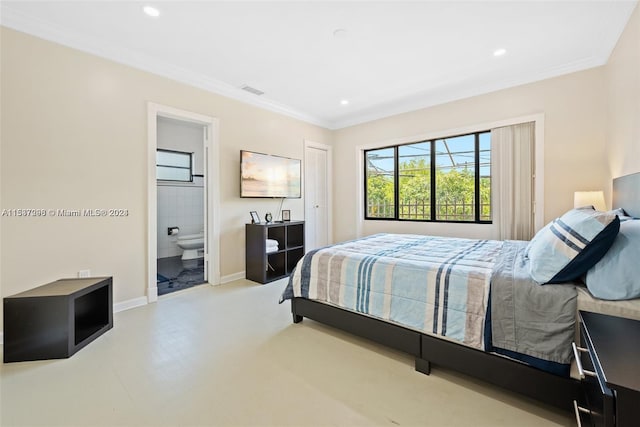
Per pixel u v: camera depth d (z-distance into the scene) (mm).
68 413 1342
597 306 1190
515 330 1360
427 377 1645
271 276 3799
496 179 3396
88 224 2479
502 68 3008
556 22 2234
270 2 2010
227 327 2314
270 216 3982
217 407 1389
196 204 5469
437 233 4027
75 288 2010
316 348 1978
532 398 1355
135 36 2424
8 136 2102
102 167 2555
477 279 1540
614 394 704
